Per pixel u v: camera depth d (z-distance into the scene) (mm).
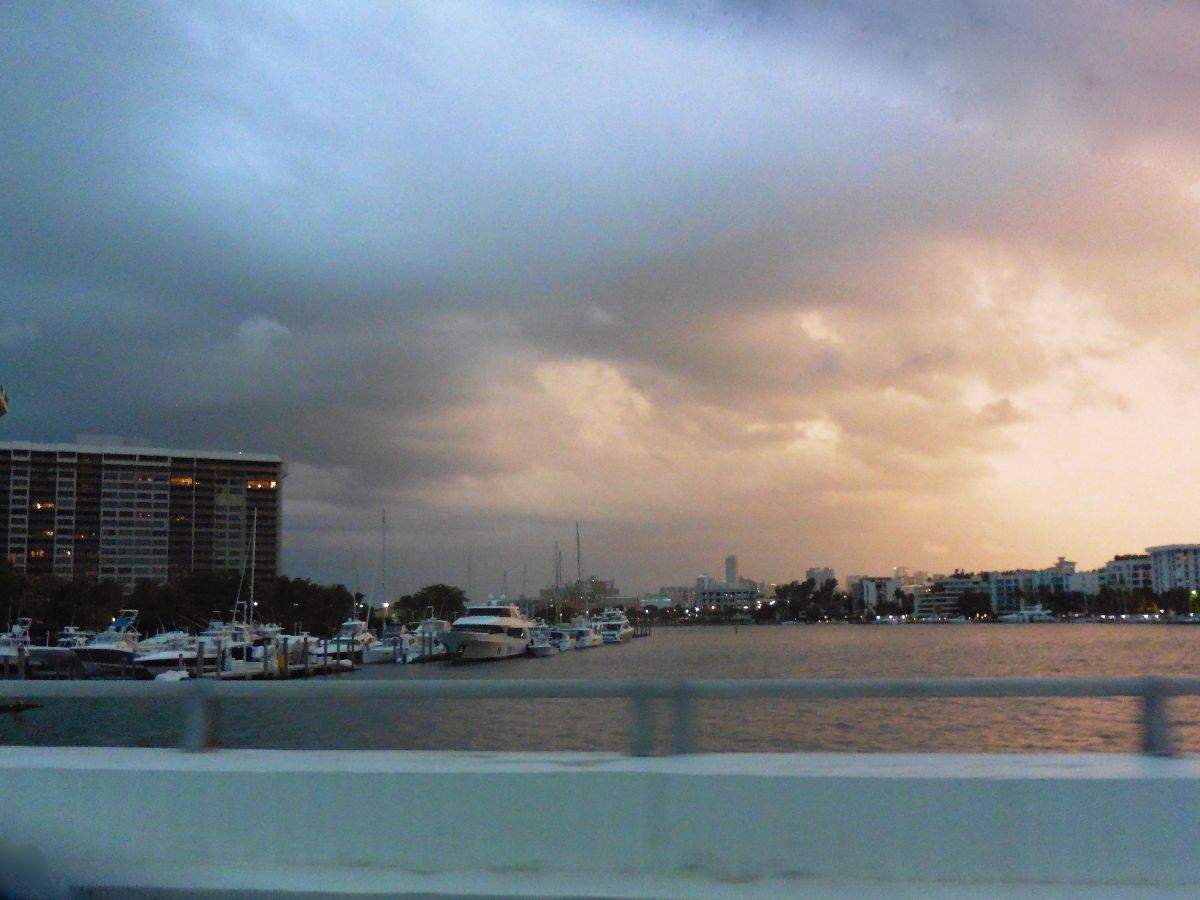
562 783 5461
